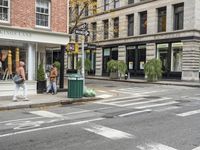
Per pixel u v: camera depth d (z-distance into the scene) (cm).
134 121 1084
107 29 4403
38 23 2069
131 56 4159
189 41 3381
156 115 1209
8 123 1066
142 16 4047
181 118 1141
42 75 2028
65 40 2178
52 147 762
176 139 830
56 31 2148
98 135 880
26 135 883
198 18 3384
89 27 4822
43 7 2095
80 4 3080
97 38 4703
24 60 1997
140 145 776
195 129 948
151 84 3117
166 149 741
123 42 4234
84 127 988
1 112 1341
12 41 1930
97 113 1277
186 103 1590
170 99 1781
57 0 2159
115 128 971
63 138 847
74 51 2123
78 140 826
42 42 2048
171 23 3600
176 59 3569
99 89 2483
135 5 4059
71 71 4350
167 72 3641
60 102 1612
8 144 791
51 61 2389
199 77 3462
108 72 4447
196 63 3400
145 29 3994
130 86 2830
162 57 3725
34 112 1328
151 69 3253
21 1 1955
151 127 982
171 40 3575
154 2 3791
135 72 4066
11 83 1862
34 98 1722
